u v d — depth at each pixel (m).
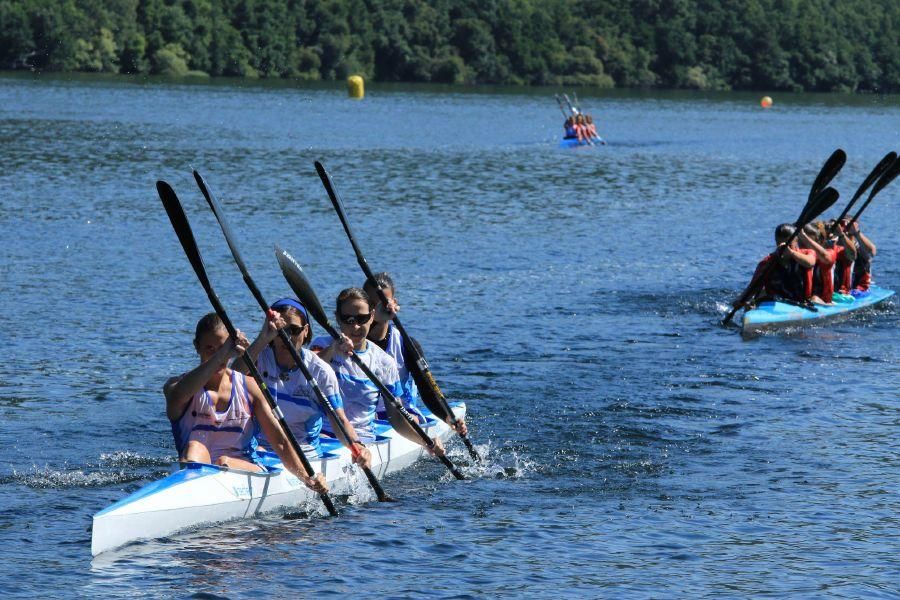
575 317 33.31
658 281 39.41
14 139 90.69
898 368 27.89
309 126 119.44
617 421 23.05
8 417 22.25
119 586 14.63
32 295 33.91
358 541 16.36
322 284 37.09
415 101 180.38
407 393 20.62
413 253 43.72
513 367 27.34
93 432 21.44
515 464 20.34
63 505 17.59
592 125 108.44
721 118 162.00
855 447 21.36
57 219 49.78
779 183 75.62
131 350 27.89
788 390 25.59
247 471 17.25
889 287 39.97
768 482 19.33
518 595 14.55
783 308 32.62
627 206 60.94
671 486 19.11
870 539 16.69
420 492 18.75
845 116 176.88
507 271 40.47
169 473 19.22
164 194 17.00
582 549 16.19
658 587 14.87
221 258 41.44
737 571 15.45
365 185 67.44
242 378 17.38
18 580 14.72
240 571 15.18
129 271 38.19
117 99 156.00
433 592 14.61
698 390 25.52
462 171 78.12
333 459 18.47
